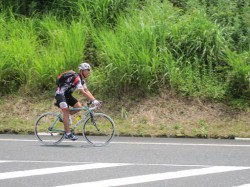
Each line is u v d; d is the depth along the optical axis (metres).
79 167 10.42
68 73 13.19
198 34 18.20
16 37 19.27
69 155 11.80
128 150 12.54
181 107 16.41
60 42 18.77
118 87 17.20
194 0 20.06
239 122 15.70
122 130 15.25
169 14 19.16
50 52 18.45
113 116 16.23
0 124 15.77
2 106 16.91
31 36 19.38
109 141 13.45
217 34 18.05
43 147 12.95
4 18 20.11
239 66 17.14
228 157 11.68
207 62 17.91
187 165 10.71
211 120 15.83
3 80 17.83
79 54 18.06
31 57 18.27
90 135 14.43
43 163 10.82
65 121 13.30
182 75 17.36
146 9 19.58
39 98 17.28
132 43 17.97
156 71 17.31
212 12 19.52
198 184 9.06
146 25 18.34
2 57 18.16
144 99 16.81
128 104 16.66
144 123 15.77
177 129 15.26
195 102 16.61
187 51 17.97
